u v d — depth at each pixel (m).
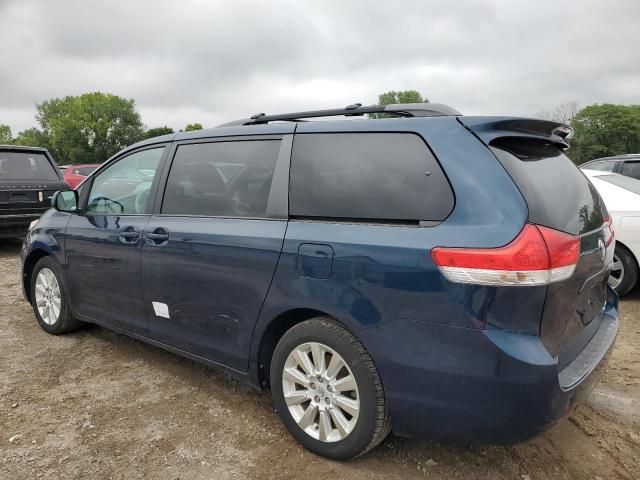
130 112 69.69
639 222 5.29
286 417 2.81
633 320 4.98
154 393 3.46
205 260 3.08
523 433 2.17
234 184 3.13
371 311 2.40
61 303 4.39
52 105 86.69
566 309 2.32
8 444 2.86
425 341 2.27
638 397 3.44
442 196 2.33
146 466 2.67
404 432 2.44
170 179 3.51
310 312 2.72
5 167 8.42
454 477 2.57
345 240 2.50
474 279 2.14
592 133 73.25
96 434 2.96
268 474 2.60
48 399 3.38
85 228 4.02
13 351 4.20
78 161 67.56
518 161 2.38
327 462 2.69
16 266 7.64
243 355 2.98
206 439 2.92
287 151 2.92
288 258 2.69
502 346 2.11
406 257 2.30
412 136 2.52
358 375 2.48
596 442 2.90
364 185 2.58
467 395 2.20
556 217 2.31
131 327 3.74
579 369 2.40
